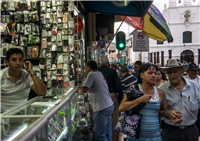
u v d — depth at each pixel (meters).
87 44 6.22
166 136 2.41
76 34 3.33
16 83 2.02
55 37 3.02
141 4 4.46
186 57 29.62
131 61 44.72
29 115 1.11
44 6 3.01
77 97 2.88
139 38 8.03
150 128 1.99
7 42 2.88
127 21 8.01
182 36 29.52
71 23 3.01
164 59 30.27
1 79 1.96
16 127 0.89
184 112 2.32
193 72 3.84
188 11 29.05
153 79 2.03
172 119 2.02
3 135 0.79
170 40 7.06
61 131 1.47
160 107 2.18
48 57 3.02
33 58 3.00
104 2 4.74
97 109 3.24
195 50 29.06
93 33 6.76
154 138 2.00
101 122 3.22
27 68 2.10
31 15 2.96
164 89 2.47
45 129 1.08
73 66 3.03
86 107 3.84
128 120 2.03
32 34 2.97
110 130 3.44
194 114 2.34
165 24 6.58
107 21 7.64
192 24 29.05
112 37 11.81
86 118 3.54
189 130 2.32
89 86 3.21
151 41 30.75
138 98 1.96
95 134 3.23
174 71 2.33
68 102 1.86
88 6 4.95
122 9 5.00
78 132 2.79
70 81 3.03
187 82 2.36
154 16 6.19
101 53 9.64
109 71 4.12
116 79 4.08
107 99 3.28
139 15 5.27
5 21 2.95
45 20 3.01
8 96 2.00
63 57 3.02
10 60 1.92
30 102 1.55
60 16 3.01
